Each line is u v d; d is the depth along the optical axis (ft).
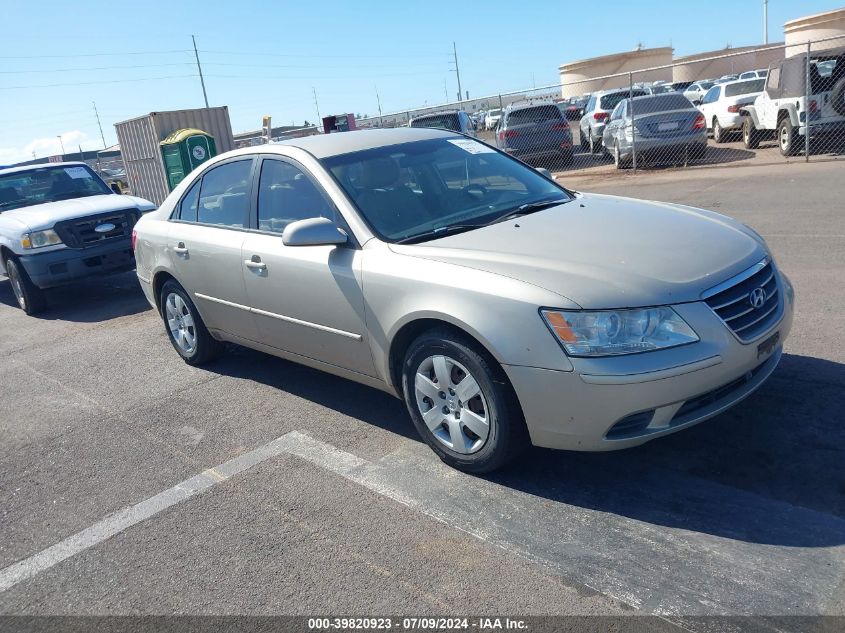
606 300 10.34
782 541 9.68
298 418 15.55
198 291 17.57
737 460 11.73
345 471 12.95
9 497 13.69
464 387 11.70
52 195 32.96
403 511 11.44
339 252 13.47
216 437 15.11
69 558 11.37
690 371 10.21
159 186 67.15
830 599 8.53
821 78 43.47
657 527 10.30
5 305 32.91
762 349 11.13
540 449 12.84
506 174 15.87
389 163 14.89
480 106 128.57
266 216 15.52
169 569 10.71
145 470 14.02
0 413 18.24
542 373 10.54
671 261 11.18
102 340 24.20
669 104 50.21
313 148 15.20
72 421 17.07
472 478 12.19
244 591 9.98
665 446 12.43
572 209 13.97
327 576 10.07
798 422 12.59
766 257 12.23
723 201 34.55
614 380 10.14
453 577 9.73
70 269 28.27
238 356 20.21
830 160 42.96
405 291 12.10
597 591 9.14
